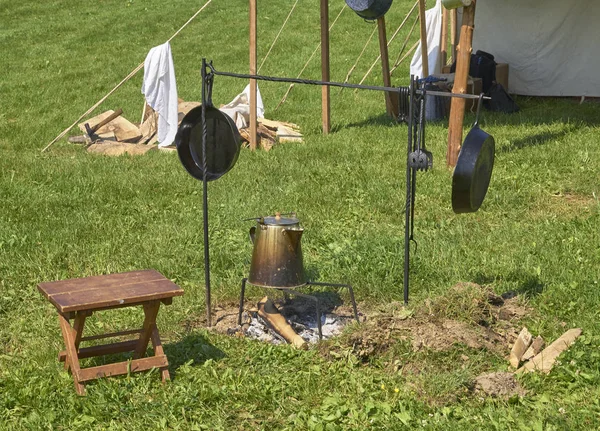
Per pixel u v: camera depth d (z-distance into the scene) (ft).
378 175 22.04
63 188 21.88
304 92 37.86
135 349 13.20
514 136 26.63
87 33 54.24
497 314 14.12
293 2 61.16
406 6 56.75
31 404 12.30
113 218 19.49
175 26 55.83
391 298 14.99
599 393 12.24
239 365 13.20
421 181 21.39
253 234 14.38
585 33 34.32
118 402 12.23
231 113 27.30
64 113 34.88
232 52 48.75
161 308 14.87
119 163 24.49
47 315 14.96
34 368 13.15
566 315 14.21
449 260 16.16
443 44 35.65
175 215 19.51
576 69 34.76
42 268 16.72
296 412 12.16
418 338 13.24
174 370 13.09
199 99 37.52
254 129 25.77
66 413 12.06
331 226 18.53
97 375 12.57
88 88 40.81
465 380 12.49
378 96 36.78
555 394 12.41
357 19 55.01
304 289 15.28
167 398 12.32
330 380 12.69
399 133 27.66
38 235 18.19
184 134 14.55
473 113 31.71
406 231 13.99
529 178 21.57
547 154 23.50
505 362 13.11
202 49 50.01
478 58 33.24
